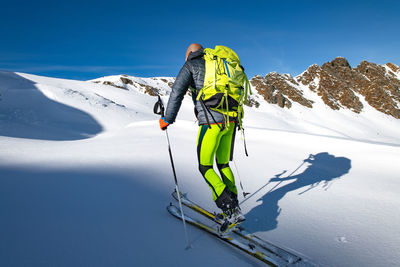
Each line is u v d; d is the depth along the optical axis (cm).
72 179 332
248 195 349
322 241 221
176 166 498
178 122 1536
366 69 11144
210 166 197
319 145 813
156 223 206
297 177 456
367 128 8550
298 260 171
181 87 191
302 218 271
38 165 429
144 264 145
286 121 7619
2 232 162
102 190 287
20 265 129
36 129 1922
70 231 173
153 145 825
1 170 364
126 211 225
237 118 198
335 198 340
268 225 252
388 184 421
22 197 236
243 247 177
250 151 749
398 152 657
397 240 224
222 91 185
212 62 188
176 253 163
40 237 160
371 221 266
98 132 2325
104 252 152
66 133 2008
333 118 9000
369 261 190
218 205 188
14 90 2952
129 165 479
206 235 199
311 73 11219
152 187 331
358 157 653
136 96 6250
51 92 3078
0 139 810
